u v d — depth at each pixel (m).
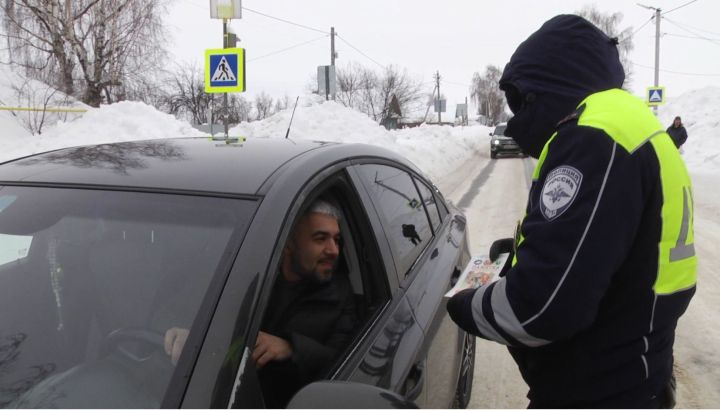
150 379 1.33
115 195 1.75
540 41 1.55
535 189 1.47
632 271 1.37
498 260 1.81
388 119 46.31
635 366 1.41
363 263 2.11
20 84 16.25
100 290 1.55
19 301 1.59
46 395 1.36
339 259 2.11
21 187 1.88
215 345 1.31
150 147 2.18
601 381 1.42
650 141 1.35
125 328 1.45
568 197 1.32
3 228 1.75
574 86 1.52
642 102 1.52
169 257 1.53
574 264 1.28
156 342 1.39
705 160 18.47
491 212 9.31
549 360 1.49
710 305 4.80
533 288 1.32
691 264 1.44
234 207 1.61
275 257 1.49
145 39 19.73
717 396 3.31
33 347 1.49
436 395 2.22
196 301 1.41
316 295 1.93
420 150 17.06
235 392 1.26
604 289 1.30
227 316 1.35
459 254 3.12
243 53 9.29
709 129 22.17
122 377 1.36
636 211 1.31
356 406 1.25
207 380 1.26
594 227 1.28
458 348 2.83
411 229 2.67
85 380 1.39
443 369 2.38
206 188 1.70
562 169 1.36
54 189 1.84
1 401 1.35
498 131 22.42
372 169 2.45
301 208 1.70
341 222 2.10
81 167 1.96
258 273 1.43
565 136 1.39
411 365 1.90
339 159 2.12
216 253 1.50
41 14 17.53
